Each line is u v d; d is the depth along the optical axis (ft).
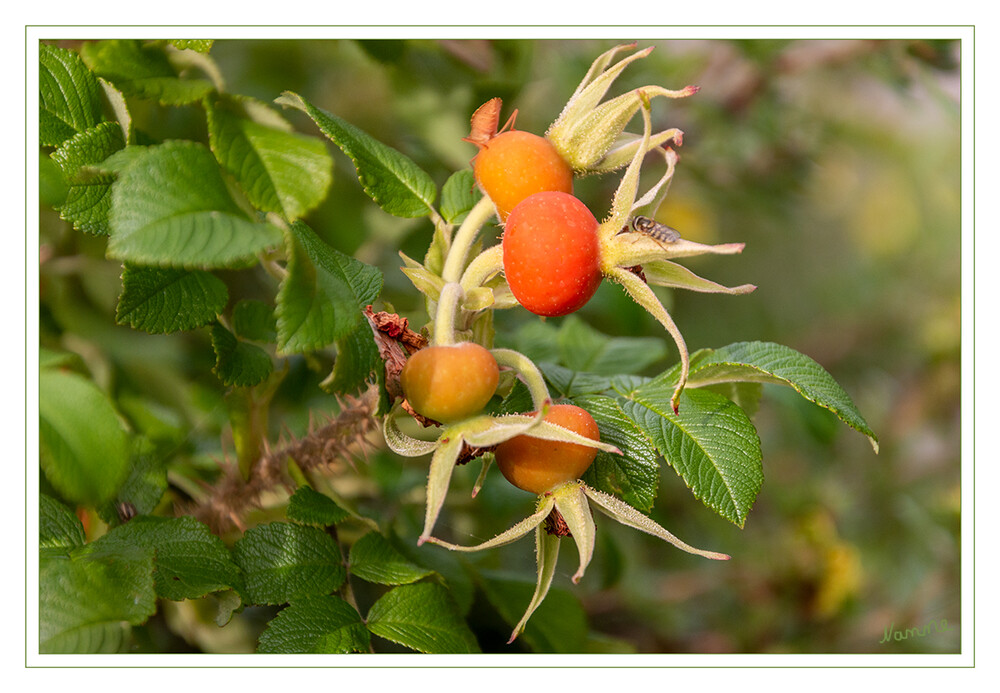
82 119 1.33
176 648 1.58
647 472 1.33
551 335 1.73
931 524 2.56
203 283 1.34
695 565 2.35
